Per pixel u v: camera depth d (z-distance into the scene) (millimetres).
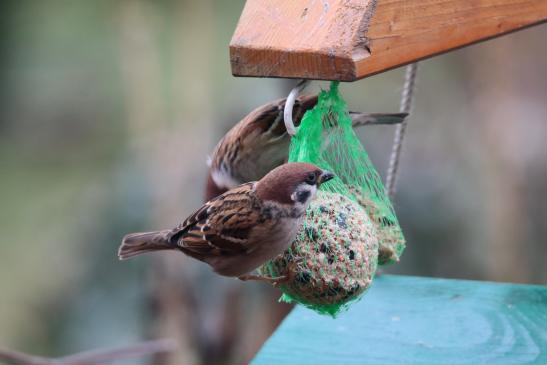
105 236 14000
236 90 13680
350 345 6883
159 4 15000
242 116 13188
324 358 6684
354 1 5578
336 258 5953
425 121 14461
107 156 16531
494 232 13234
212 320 11391
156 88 14297
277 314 11367
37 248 14914
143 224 13547
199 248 6492
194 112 13633
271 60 5688
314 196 6020
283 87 12617
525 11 6328
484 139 14164
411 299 7656
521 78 15039
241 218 6125
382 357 6684
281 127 7805
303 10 5785
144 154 13766
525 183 13953
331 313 6285
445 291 7809
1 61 17469
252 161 8188
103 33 17297
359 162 6559
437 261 12898
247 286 11461
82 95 17125
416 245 12922
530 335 6926
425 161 13742
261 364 6617
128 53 14672
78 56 17297
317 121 6309
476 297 7645
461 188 13438
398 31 5648
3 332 13844
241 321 11438
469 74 14797
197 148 12766
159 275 11539
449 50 5984
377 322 7242
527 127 14492
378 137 13383
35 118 17172
